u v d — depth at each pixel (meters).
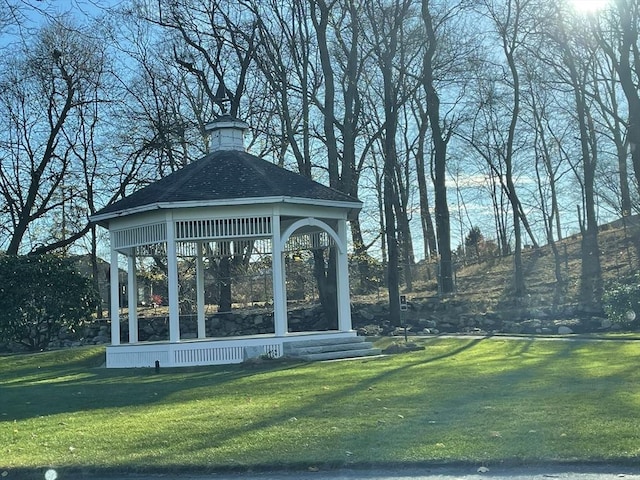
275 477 6.84
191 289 36.22
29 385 15.76
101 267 44.09
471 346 19.91
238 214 18.73
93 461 7.44
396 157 38.34
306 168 30.30
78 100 33.84
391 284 29.03
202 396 12.05
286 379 13.77
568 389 10.61
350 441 7.80
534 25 31.73
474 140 40.72
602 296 25.78
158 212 18.77
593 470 6.61
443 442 7.57
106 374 17.75
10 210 34.81
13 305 22.73
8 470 7.25
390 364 15.76
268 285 37.03
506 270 35.22
